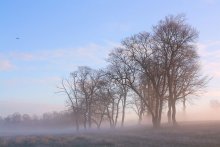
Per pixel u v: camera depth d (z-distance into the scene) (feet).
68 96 349.82
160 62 238.27
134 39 245.04
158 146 135.13
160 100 242.99
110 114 336.90
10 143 178.50
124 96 324.39
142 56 243.60
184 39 235.40
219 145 126.82
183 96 259.60
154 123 242.17
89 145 152.05
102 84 318.65
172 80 241.35
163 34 236.43
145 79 249.75
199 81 259.19
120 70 251.39
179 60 237.86
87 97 344.28
